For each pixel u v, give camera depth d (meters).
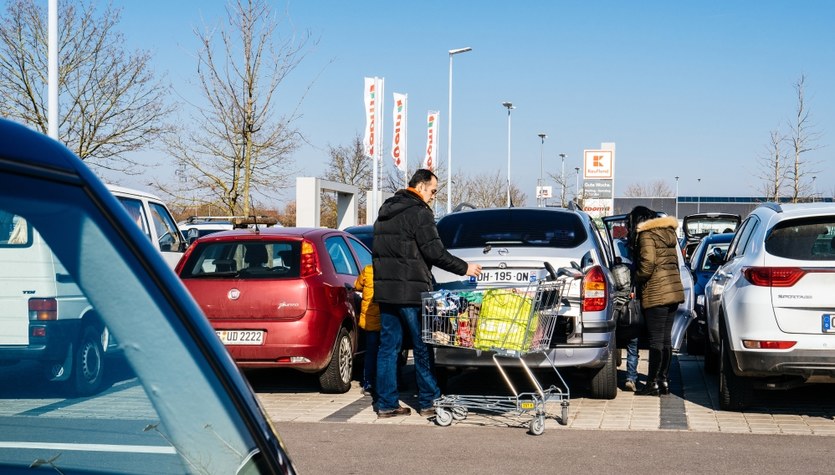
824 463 6.19
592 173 37.97
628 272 8.58
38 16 24.03
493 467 6.11
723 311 8.06
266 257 8.91
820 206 7.95
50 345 1.45
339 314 9.16
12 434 1.46
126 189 10.71
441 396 7.76
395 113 32.06
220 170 25.95
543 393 7.45
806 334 7.32
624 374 10.73
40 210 1.36
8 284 1.45
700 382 10.12
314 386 9.88
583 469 6.05
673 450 6.60
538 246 8.03
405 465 6.17
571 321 7.81
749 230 8.81
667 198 104.56
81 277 1.42
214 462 1.48
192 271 8.93
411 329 7.70
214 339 1.53
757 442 6.86
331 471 5.99
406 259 7.58
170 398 1.47
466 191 60.97
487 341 7.04
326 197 50.88
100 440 1.45
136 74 25.30
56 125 15.51
